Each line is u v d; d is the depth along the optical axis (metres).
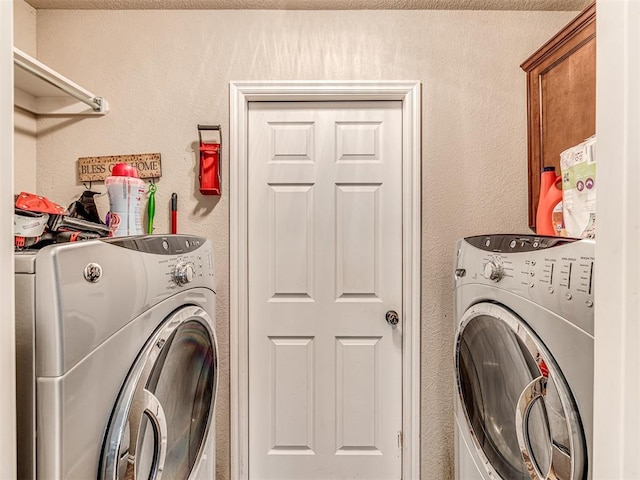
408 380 1.51
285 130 1.53
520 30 1.48
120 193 1.22
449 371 1.51
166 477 0.81
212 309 1.12
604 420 0.44
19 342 0.52
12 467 0.44
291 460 1.54
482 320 1.02
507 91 1.49
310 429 1.54
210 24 1.47
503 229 1.49
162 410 0.74
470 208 1.50
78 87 1.28
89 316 0.57
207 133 1.45
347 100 1.52
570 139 1.20
